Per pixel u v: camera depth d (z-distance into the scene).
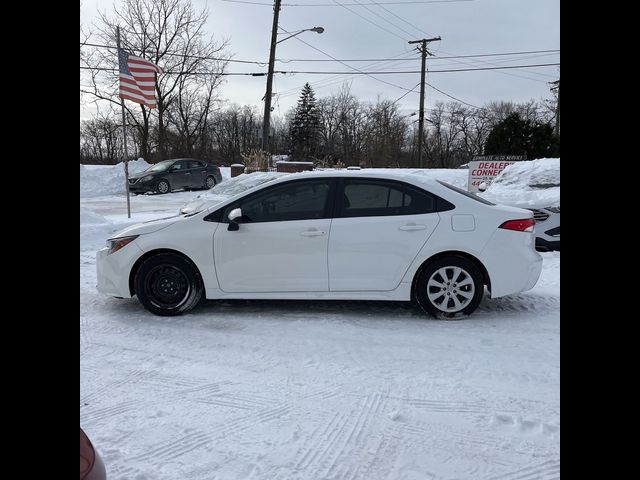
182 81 39.34
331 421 3.26
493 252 5.09
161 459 2.85
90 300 6.04
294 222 5.18
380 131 47.84
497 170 16.78
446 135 66.38
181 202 19.22
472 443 3.00
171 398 3.58
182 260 5.28
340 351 4.38
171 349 4.47
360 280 5.15
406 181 5.23
